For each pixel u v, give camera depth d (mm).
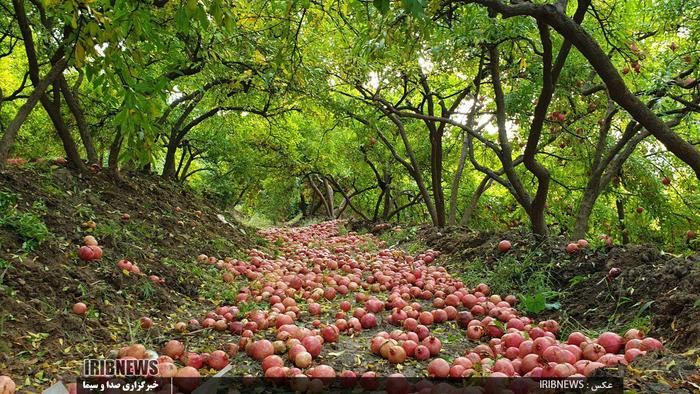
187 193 11547
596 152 10195
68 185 7340
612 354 3713
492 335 4828
